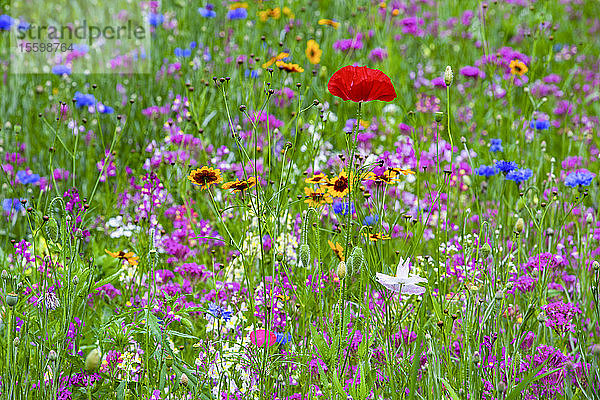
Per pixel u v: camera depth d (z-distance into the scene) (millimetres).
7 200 6719
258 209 4992
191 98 7820
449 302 4926
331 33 11242
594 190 7188
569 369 4711
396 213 6512
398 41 11477
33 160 8273
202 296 5746
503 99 9570
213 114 7883
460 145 8203
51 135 8445
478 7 11656
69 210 5984
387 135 8383
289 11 11211
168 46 11086
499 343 4688
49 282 5000
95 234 6602
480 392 4500
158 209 6938
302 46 10820
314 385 4711
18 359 4578
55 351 4543
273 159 7031
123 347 4828
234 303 5473
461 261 5668
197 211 7133
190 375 4590
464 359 4582
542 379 4660
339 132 8367
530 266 5430
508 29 10859
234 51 10352
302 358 4793
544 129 8000
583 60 11211
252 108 8406
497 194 7062
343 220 6055
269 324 4926
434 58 11234
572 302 5633
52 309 4715
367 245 5164
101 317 5270
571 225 6574
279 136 7637
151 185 6797
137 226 6445
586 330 5348
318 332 4859
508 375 4590
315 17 12078
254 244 6020
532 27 11398
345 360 4570
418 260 5738
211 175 5297
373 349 4918
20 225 6820
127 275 5738
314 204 5270
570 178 6105
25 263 5641
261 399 4676
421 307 4648
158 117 8766
